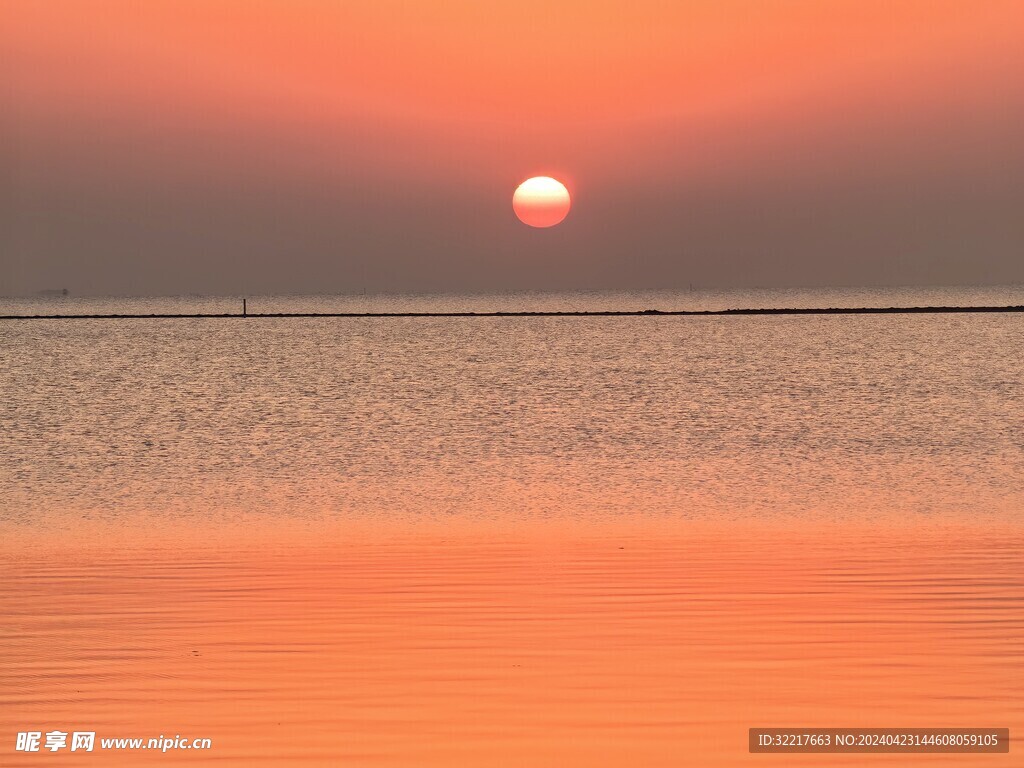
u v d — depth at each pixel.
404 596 50.53
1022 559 57.97
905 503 81.19
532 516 76.38
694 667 39.78
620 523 72.75
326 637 43.78
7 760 32.47
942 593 50.06
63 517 77.88
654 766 31.81
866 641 42.56
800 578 53.59
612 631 44.31
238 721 35.22
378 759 32.38
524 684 38.19
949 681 38.06
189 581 54.12
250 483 96.38
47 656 41.59
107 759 32.34
